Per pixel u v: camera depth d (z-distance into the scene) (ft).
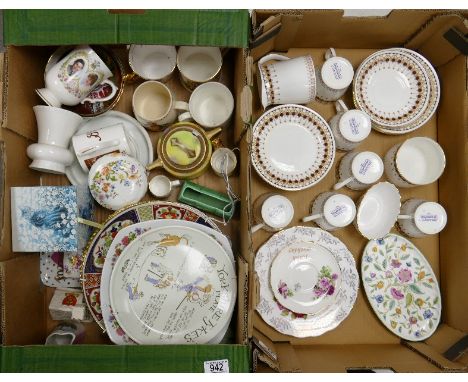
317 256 2.67
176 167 2.50
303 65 2.51
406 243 2.78
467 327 2.51
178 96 2.76
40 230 2.29
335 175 2.80
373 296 2.72
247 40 2.21
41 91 2.38
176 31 2.17
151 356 2.06
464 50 2.49
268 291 2.63
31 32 2.14
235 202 2.63
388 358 2.46
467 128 2.53
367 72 2.74
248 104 2.19
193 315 2.41
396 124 2.70
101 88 2.64
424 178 2.74
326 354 2.51
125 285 2.38
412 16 2.40
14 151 2.29
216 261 2.42
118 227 2.41
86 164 2.50
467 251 2.53
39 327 2.52
